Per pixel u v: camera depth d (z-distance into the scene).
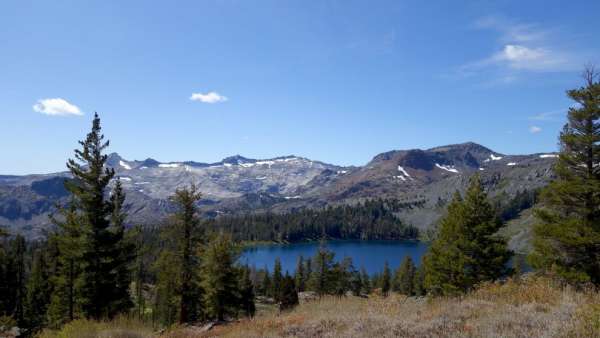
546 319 8.97
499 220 31.91
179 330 15.77
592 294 11.90
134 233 30.88
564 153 23.61
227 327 14.64
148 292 64.94
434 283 33.81
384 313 12.52
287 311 16.97
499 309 10.73
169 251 31.78
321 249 60.69
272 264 176.00
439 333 9.01
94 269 28.88
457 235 32.28
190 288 33.16
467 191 32.72
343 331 10.43
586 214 23.02
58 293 38.31
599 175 22.56
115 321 16.05
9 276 56.91
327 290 59.59
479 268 30.95
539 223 24.30
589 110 22.12
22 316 55.75
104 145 28.48
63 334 15.11
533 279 16.59
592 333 7.51
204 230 32.62
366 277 103.25
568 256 22.81
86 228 28.02
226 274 38.16
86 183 28.22
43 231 30.94
